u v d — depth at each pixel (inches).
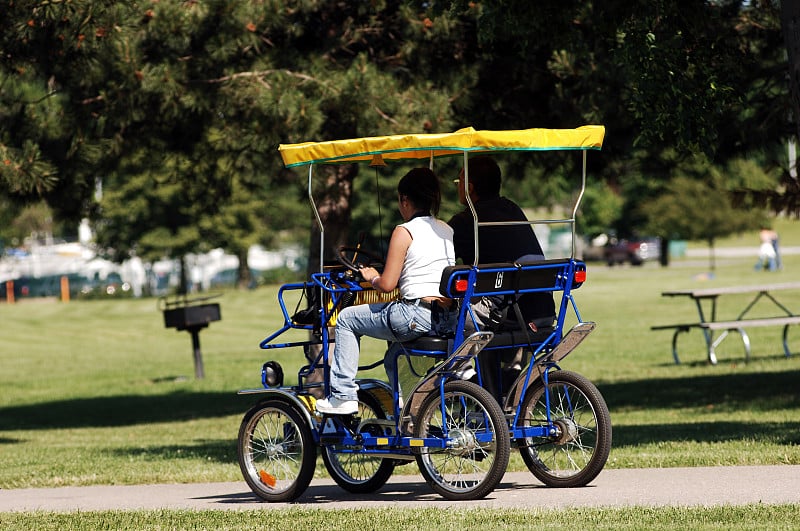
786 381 2406.5
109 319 5846.5
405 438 984.3
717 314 4355.3
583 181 1005.8
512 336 983.6
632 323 4274.1
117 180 6638.8
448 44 1770.4
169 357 4074.8
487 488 955.3
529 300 1013.8
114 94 1619.1
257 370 3435.0
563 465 1125.7
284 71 1647.4
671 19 1270.9
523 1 1275.8
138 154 1996.8
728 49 1327.5
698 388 2400.3
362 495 1061.8
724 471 1095.6
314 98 1627.7
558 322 1008.2
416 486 1107.9
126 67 1569.9
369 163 1083.9
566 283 1008.2
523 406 1018.7
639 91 1264.8
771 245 6958.7
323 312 1023.0
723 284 5639.8
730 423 1724.9
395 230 976.9
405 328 964.6
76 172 1779.0
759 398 2165.4
